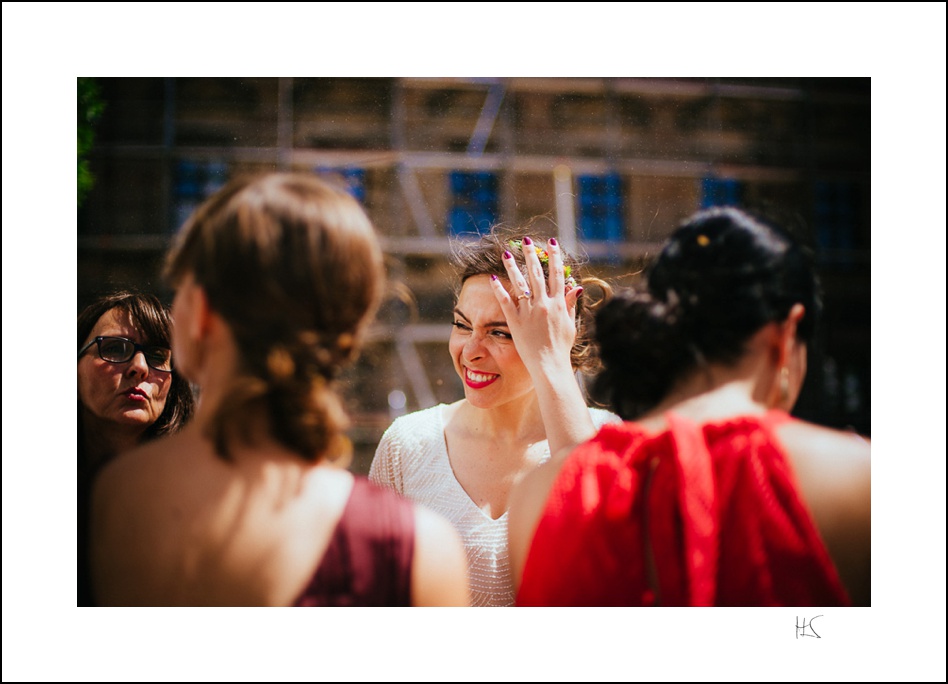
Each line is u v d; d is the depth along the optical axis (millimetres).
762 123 8531
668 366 1012
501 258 1654
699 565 874
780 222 1108
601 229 8180
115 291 1773
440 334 8047
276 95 7473
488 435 1746
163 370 1706
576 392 1349
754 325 979
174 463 903
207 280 834
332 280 832
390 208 7977
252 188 860
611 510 944
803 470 940
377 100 7840
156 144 7258
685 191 8266
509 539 1094
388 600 877
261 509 872
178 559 875
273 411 852
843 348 8156
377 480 1858
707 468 910
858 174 8539
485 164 8031
